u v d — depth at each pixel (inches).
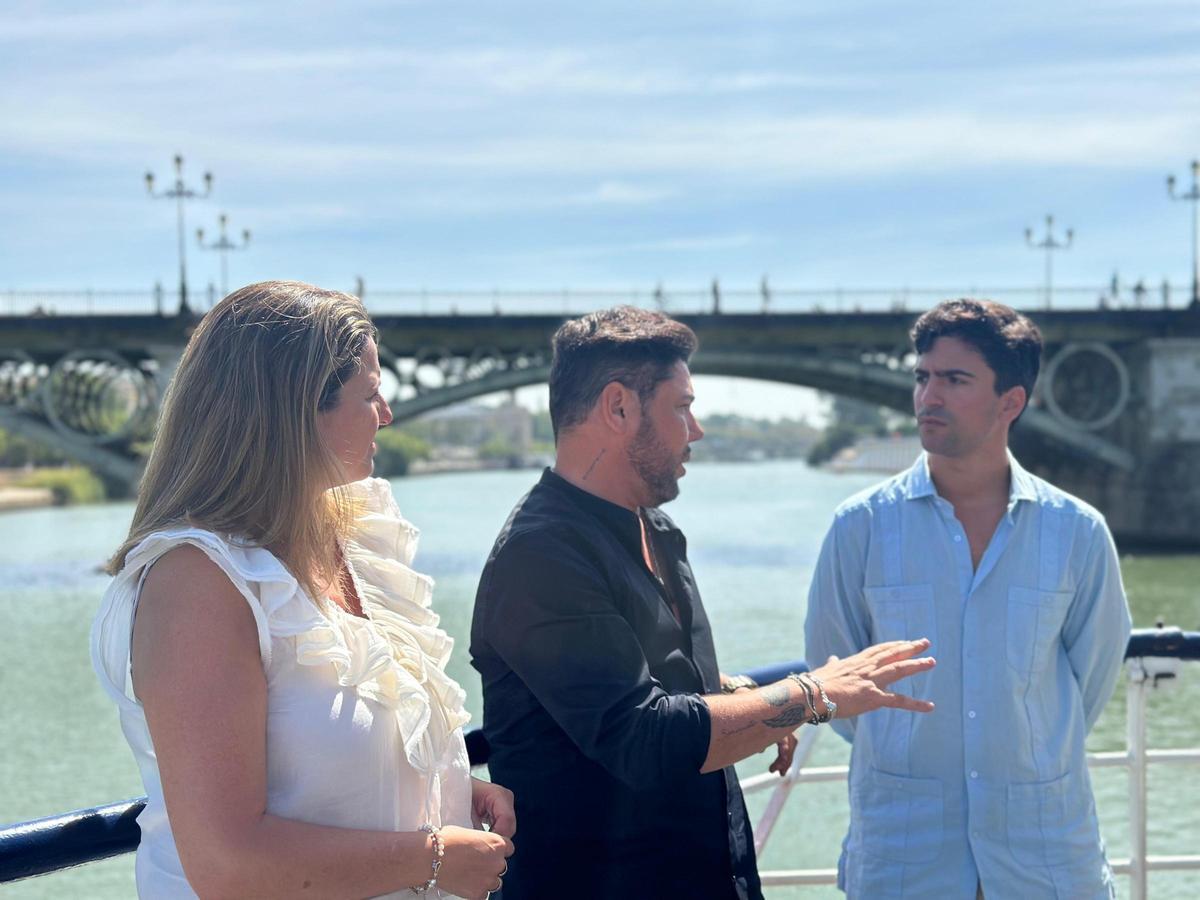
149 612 56.3
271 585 57.9
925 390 98.4
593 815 74.9
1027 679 95.0
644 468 78.2
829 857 269.9
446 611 818.2
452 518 1987.0
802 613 791.1
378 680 61.7
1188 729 401.4
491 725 77.6
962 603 96.6
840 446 6496.1
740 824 80.3
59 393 1320.1
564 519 75.4
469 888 61.7
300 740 58.3
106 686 58.7
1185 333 1427.2
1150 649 105.5
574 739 71.6
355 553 69.9
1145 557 1300.4
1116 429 1536.7
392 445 5000.0
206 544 56.5
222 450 59.1
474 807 73.0
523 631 72.3
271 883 55.1
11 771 441.4
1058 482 1632.6
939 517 98.6
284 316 60.9
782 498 2726.4
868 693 74.4
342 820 59.4
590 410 77.7
